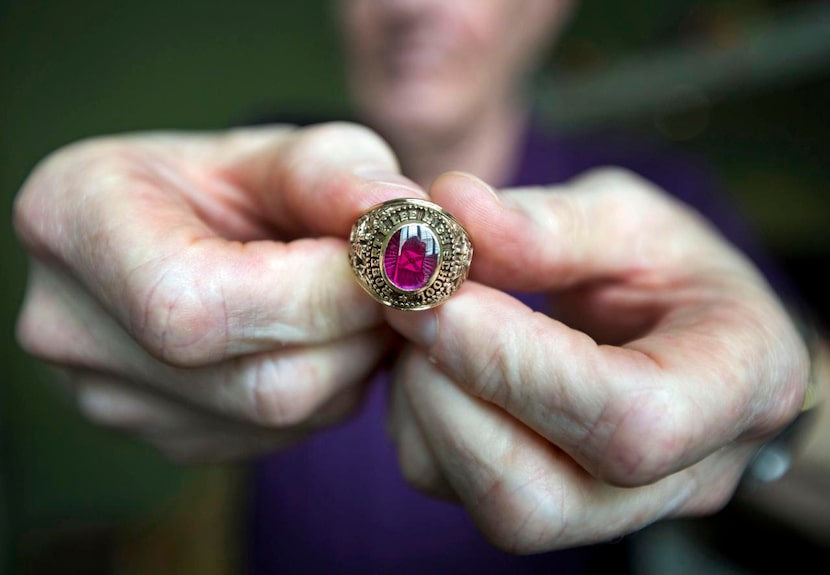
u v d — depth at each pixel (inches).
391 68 11.7
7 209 19.1
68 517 20.5
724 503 5.6
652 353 4.7
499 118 12.9
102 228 4.9
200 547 15.9
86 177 5.2
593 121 20.6
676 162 12.9
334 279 5.1
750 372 4.7
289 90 22.1
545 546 5.1
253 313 4.9
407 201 5.1
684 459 4.5
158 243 4.8
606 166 12.6
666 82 16.3
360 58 12.4
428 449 5.5
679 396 4.4
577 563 10.0
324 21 22.2
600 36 20.9
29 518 19.8
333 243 5.2
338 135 5.7
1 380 19.2
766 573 10.4
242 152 6.3
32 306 5.9
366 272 5.0
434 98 11.7
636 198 6.3
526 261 5.6
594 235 6.0
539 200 5.8
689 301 5.7
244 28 21.2
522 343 4.7
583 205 6.0
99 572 18.2
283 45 21.8
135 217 4.9
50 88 19.3
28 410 19.7
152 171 5.7
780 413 5.1
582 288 6.5
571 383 4.5
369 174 5.3
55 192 5.3
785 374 5.0
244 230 6.4
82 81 19.6
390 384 5.9
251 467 11.6
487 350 4.8
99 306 5.4
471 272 5.7
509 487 4.9
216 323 4.8
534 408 4.7
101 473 20.7
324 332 5.2
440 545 10.0
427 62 11.5
